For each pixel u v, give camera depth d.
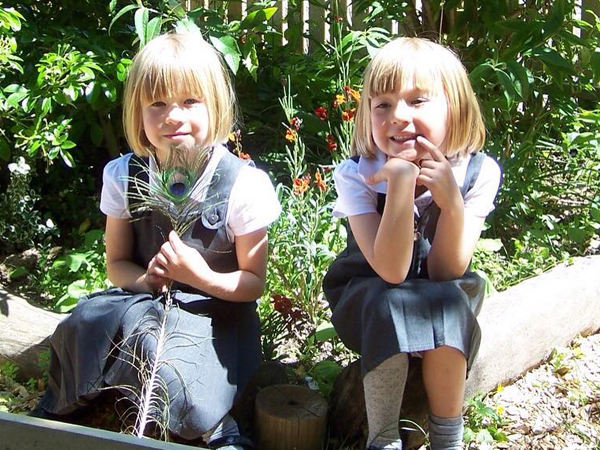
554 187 4.07
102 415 2.55
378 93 2.26
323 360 2.80
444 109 2.28
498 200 3.85
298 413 2.35
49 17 4.11
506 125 4.14
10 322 2.97
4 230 3.67
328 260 3.11
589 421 2.64
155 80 2.32
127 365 2.28
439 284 2.18
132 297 2.37
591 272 3.20
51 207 4.05
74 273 3.54
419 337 2.10
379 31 4.42
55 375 2.49
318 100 4.55
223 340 2.37
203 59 2.37
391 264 2.17
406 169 2.17
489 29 3.97
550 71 3.80
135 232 2.54
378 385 2.17
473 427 2.55
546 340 2.88
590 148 3.87
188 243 2.41
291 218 3.09
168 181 2.26
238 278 2.41
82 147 4.32
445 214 2.21
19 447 1.73
